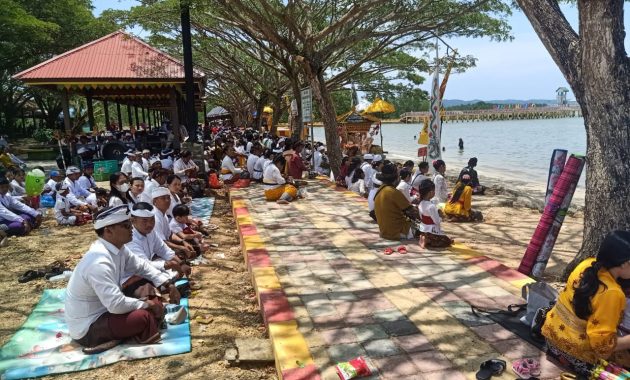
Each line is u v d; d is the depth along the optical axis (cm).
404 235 649
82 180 981
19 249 710
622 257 273
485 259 550
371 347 353
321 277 503
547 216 530
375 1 1159
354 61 2134
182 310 434
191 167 1152
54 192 1062
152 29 1742
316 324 392
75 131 1767
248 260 578
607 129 469
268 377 357
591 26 457
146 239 507
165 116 4075
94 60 1468
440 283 479
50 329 429
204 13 1427
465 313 408
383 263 546
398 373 318
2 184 801
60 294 516
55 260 652
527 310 380
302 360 335
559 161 548
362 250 600
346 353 345
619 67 454
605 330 279
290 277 504
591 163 490
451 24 1455
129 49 1518
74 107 3728
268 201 950
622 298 278
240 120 5134
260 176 1219
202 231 766
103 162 1449
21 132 3841
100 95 1862
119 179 702
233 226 861
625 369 299
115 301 376
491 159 2517
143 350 387
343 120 2508
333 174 1361
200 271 600
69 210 883
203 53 2317
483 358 336
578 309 290
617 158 469
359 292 460
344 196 1009
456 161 2450
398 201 638
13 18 2261
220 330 434
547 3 515
